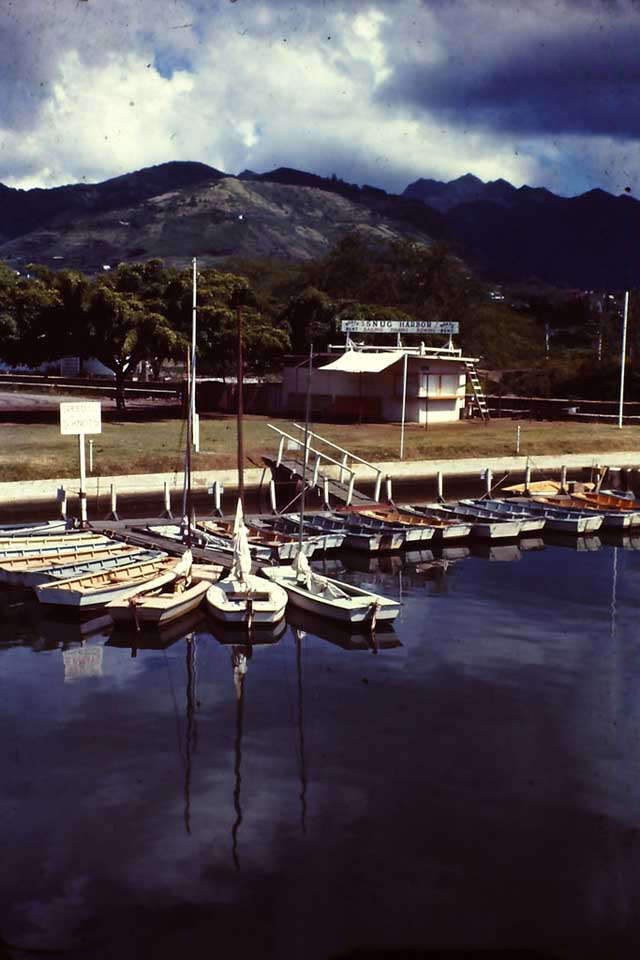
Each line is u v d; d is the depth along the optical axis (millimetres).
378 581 34938
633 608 31453
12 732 20344
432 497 52469
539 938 13508
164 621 28266
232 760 19078
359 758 19203
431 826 16516
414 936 13539
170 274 78250
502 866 15297
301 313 98562
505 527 42688
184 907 14133
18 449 54750
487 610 31016
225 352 80688
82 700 22344
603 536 44719
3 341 70438
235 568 29578
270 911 14047
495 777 18391
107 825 16375
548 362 116375
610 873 15109
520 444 69000
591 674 24625
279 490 51656
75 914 13938
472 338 147750
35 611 29984
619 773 18641
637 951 13320
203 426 71250
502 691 23266
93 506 46406
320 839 16031
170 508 46594
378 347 84250
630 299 123875
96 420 40688
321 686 23500
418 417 78000
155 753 19359
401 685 23656
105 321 71875
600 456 68438
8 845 15695
